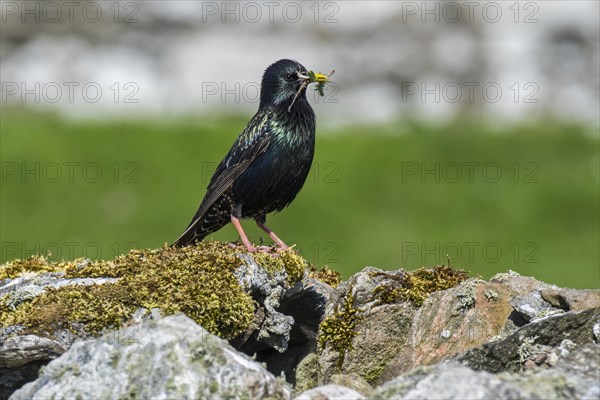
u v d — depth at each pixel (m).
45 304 6.30
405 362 6.70
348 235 17.12
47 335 6.10
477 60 23.97
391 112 23.36
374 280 7.07
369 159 19.33
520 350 6.15
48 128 20.41
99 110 23.11
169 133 20.28
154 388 5.26
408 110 23.44
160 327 5.55
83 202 17.95
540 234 17.27
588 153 19.75
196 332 5.52
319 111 23.45
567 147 19.92
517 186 18.55
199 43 24.23
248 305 6.48
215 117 22.33
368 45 23.98
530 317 6.67
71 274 6.89
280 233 17.06
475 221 17.50
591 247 16.66
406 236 16.86
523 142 20.08
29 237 16.94
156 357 5.37
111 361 5.43
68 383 5.41
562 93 23.81
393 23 24.09
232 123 21.42
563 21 24.06
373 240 16.91
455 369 5.18
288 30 24.23
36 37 24.16
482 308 6.79
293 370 7.14
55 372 5.48
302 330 7.29
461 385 5.02
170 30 24.39
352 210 17.81
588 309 6.20
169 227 17.34
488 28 24.17
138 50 24.20
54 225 17.25
